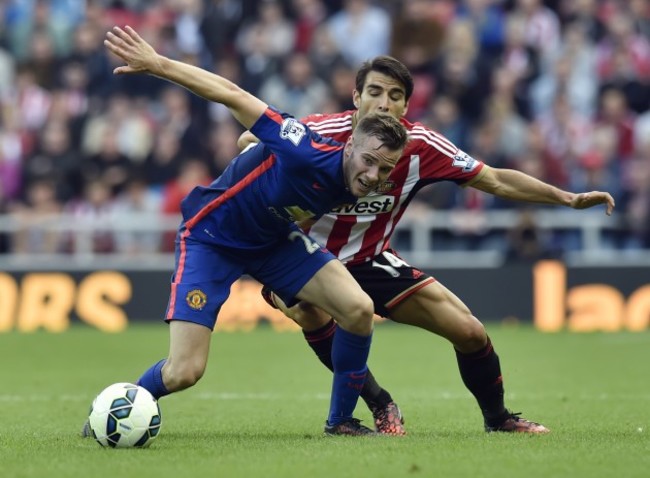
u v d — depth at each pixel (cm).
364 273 2528
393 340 5456
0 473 1903
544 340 5309
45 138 6431
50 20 7075
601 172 6347
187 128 6381
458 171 2502
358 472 1900
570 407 3102
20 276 5938
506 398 3344
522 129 6388
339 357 2398
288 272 2403
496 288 5938
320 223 2519
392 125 2211
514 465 1970
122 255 6131
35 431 2561
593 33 7025
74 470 1927
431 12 6794
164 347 5019
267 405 3186
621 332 5747
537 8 7006
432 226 6059
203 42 6969
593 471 1914
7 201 6406
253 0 7050
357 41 6969
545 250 5950
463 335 2456
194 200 2439
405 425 2702
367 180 2225
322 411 3038
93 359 4572
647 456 2070
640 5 7125
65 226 6059
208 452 2138
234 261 2417
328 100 6544
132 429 2202
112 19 6962
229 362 4462
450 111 6297
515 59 6862
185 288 2367
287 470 1922
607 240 6175
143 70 2262
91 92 6762
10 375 4028
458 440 2303
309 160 2264
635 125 6631
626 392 3509
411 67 6650
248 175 2369
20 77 6788
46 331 5781
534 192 2511
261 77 6744
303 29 6981
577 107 6825
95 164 6353
